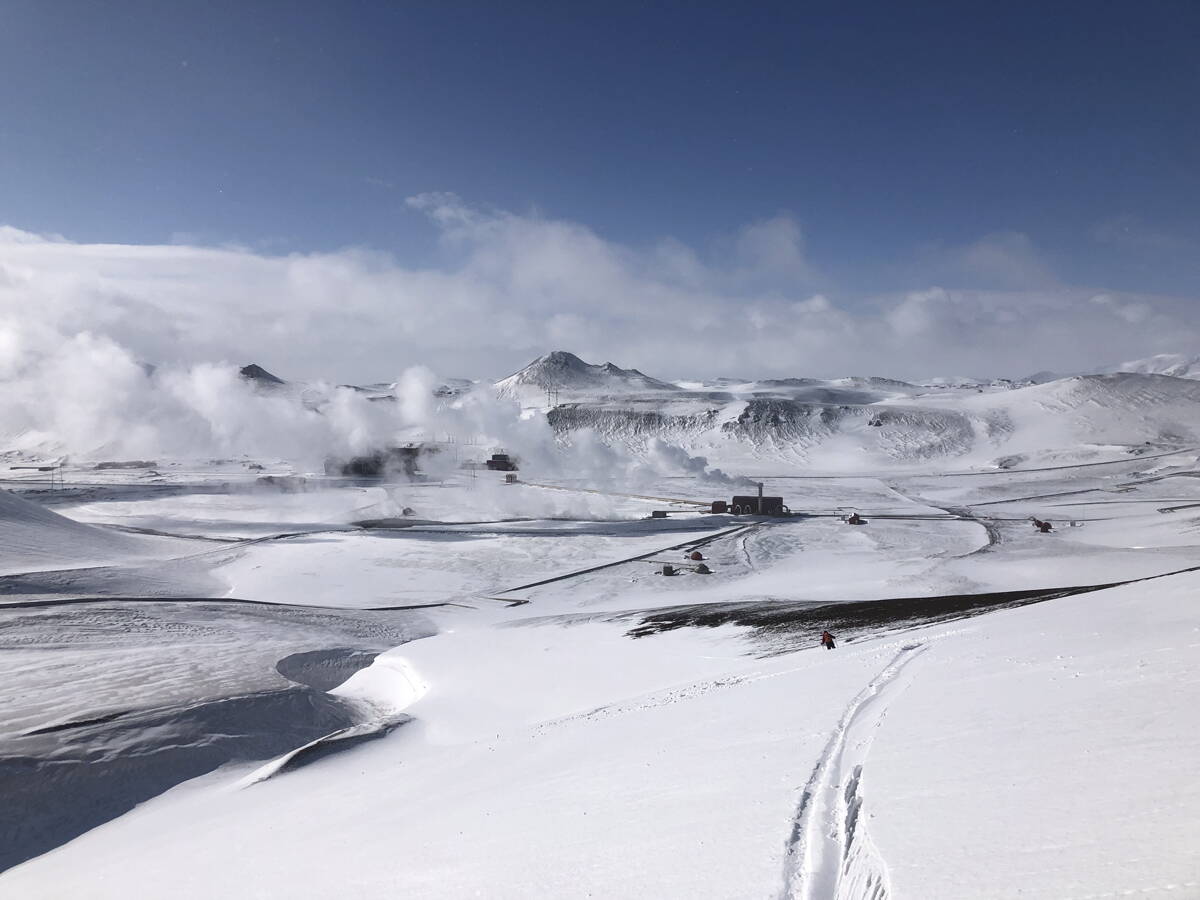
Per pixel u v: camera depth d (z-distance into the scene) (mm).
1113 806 5504
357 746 23781
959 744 8477
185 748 24906
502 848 8992
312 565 63062
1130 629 13930
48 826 20266
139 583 53375
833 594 47875
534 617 46031
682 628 35406
